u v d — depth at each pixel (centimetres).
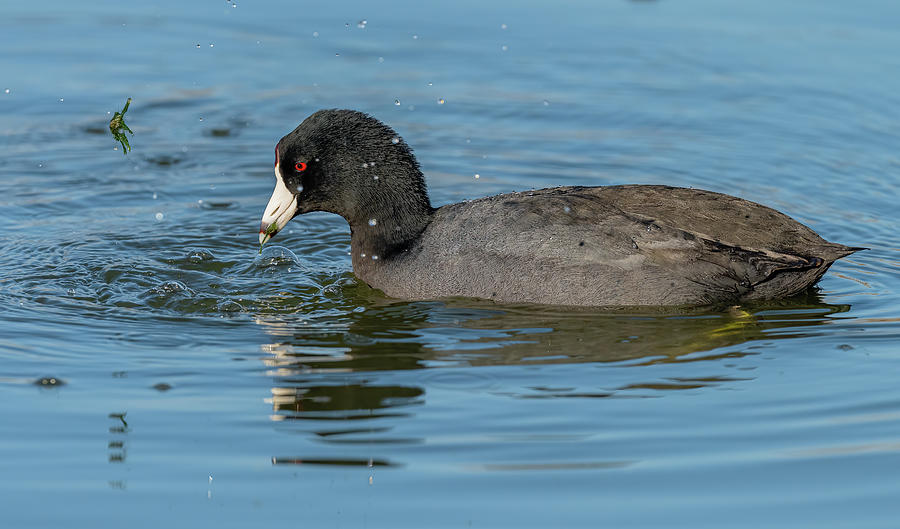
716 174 1655
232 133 1836
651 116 1883
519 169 1691
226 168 1709
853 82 1961
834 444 888
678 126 1842
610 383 1000
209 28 2259
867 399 967
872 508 795
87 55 2116
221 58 2122
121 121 1285
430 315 1166
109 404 959
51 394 977
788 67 2044
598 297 1167
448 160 1728
